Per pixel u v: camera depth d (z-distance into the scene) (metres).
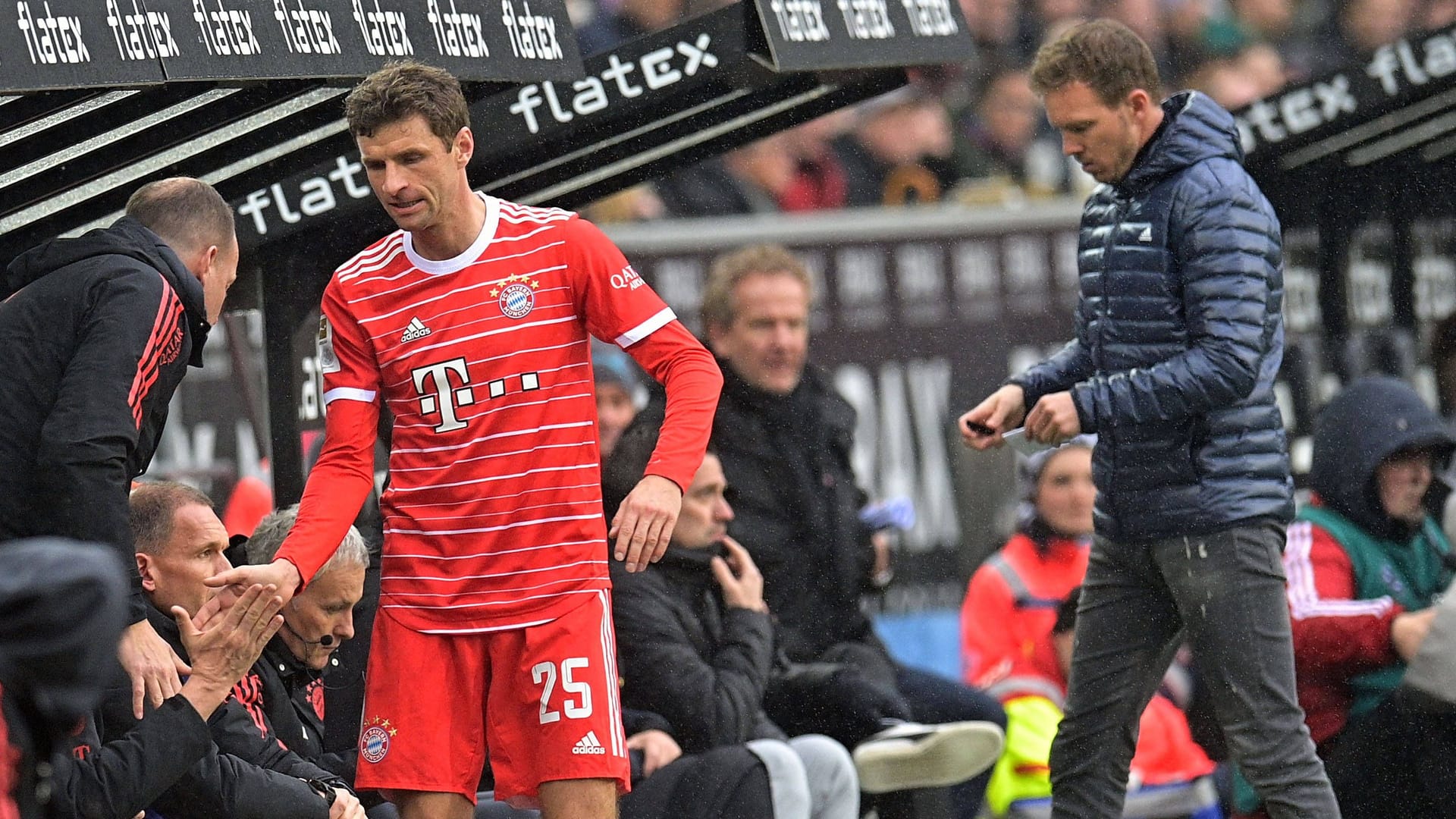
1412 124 24.98
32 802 9.64
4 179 15.75
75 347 13.24
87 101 15.48
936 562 30.66
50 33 12.91
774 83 19.67
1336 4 47.19
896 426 30.86
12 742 9.50
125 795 12.83
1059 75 16.03
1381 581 21.70
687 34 17.75
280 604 13.20
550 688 13.48
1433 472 22.94
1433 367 28.25
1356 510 21.94
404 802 13.73
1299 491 28.19
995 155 41.31
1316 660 21.03
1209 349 15.72
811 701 22.06
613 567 20.42
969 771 21.47
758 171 39.34
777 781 19.48
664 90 17.80
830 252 30.92
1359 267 28.09
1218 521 16.05
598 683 13.55
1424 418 21.95
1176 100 16.34
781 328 22.89
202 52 13.72
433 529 13.60
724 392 22.98
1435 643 20.34
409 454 13.67
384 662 13.76
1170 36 45.69
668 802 19.28
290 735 16.69
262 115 16.52
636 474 20.50
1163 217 16.06
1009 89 41.78
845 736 22.08
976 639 24.36
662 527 12.90
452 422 13.50
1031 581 24.30
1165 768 22.89
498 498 13.49
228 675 13.35
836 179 39.81
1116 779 17.09
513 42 16.20
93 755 13.13
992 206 32.53
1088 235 16.77
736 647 20.47
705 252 30.95
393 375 13.58
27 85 12.73
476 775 13.84
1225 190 15.88
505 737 13.72
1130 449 16.33
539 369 13.53
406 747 13.61
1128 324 16.33
